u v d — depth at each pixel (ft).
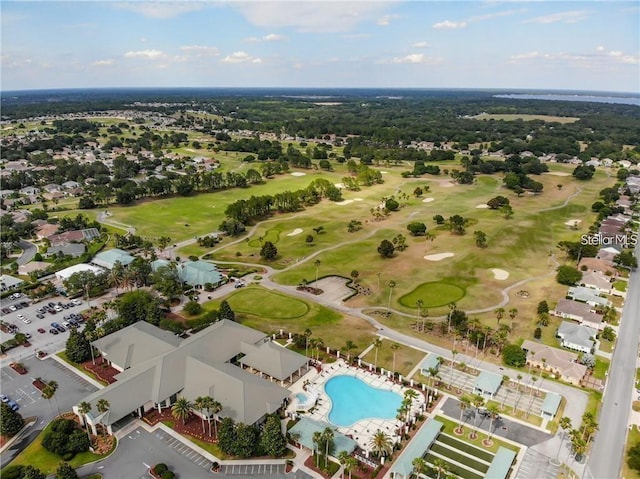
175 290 481.87
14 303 476.54
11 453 280.31
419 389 341.82
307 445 280.92
